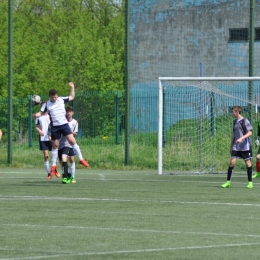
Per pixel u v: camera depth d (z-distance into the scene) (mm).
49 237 26422
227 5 110062
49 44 132875
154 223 30031
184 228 28578
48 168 54781
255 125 66438
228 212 33625
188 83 64125
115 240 25766
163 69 115688
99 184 48781
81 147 77125
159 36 116062
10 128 71125
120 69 133250
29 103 81500
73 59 125500
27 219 31219
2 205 36344
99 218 31547
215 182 50906
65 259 22266
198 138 65562
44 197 40125
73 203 37281
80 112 79062
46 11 162875
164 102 69062
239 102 74000
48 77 120812
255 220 30906
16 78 111938
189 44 113500
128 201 38250
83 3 174500
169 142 66812
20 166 70375
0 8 118062
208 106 66062
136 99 80812
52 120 48875
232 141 46812
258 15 107375
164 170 64875
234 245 24656
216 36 110938
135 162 68938
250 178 46469
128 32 67062
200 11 112625
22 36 125688
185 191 43844
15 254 23141
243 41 108500
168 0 115188
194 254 23000
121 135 77062
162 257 22531
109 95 78125
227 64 110062
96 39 145500
